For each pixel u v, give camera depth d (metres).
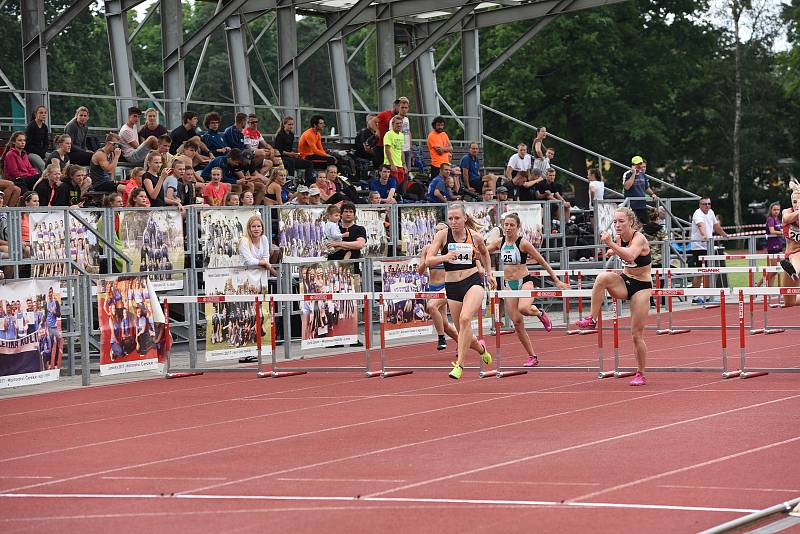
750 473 8.69
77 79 26.50
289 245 19.67
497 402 13.01
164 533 7.39
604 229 27.55
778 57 69.19
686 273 20.55
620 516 7.45
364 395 14.11
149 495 8.62
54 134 24.62
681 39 61.78
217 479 9.15
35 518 8.00
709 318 24.17
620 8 59.41
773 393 12.95
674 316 25.00
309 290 18.36
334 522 7.52
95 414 13.32
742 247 67.25
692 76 62.25
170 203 19.86
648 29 61.12
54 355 15.86
